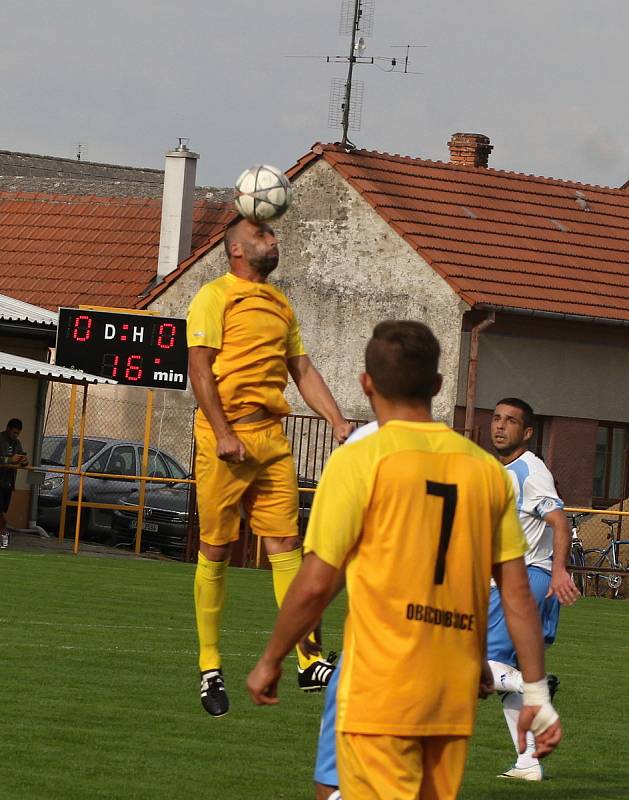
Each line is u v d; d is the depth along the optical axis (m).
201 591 9.66
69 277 49.28
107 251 50.25
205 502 9.66
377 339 6.04
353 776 5.80
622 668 17.16
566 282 42.06
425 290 41.28
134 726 11.21
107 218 51.94
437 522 5.83
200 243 50.41
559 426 41.44
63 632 16.58
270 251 9.60
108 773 9.46
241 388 9.48
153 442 44.00
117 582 23.55
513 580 6.02
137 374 31.36
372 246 42.28
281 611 5.90
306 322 43.06
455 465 5.90
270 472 9.66
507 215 44.00
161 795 8.92
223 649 16.17
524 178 46.12
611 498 42.56
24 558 27.41
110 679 13.41
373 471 5.81
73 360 31.47
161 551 34.66
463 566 5.86
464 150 50.38
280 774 9.78
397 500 5.81
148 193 59.81
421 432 5.95
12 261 50.53
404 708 5.74
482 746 11.55
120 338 31.44
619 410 42.31
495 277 41.00
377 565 5.80
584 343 41.78
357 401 42.47
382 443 5.88
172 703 12.35
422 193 43.38
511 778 10.28
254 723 11.73
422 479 5.84
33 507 33.72
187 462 43.59
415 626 5.78
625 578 32.19
